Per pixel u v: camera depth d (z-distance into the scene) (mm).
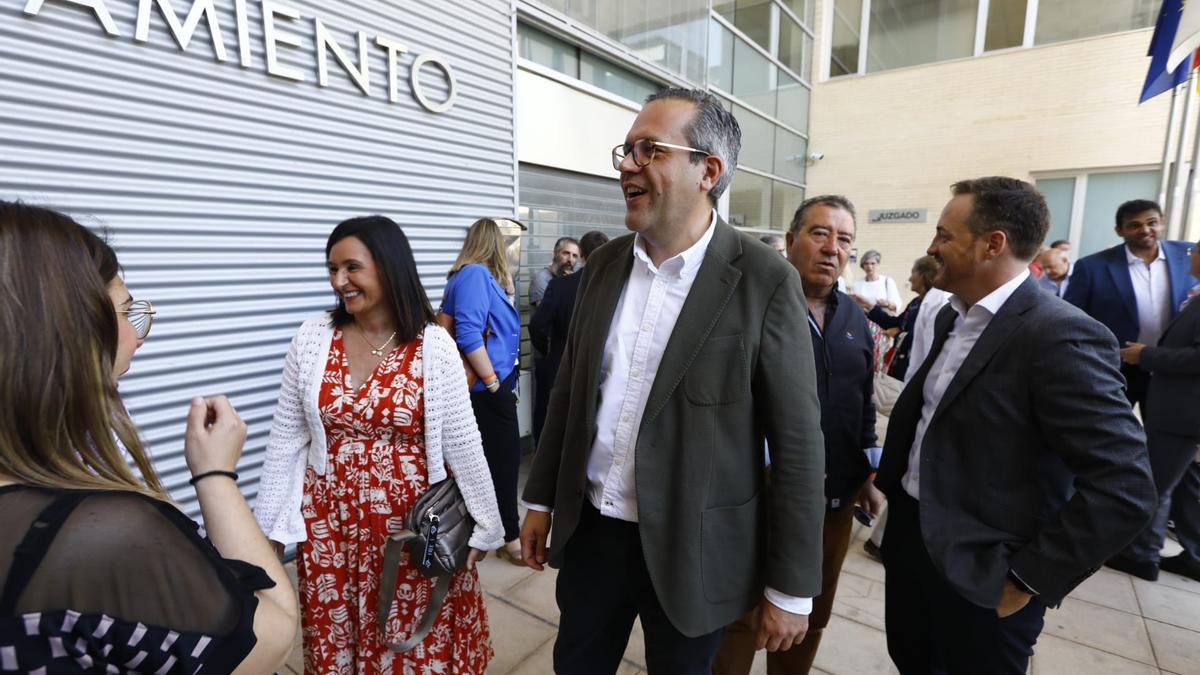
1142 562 2611
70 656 505
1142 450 1008
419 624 1458
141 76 2086
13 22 1807
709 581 1052
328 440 1455
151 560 551
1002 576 1128
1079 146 7477
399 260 1458
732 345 1048
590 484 1198
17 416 558
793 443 1037
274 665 649
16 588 494
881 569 2730
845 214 1594
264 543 772
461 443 1508
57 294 579
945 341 1375
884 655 2086
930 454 1259
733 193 7480
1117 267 3111
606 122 4688
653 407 1055
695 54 5801
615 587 1192
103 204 2035
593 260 1312
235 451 812
